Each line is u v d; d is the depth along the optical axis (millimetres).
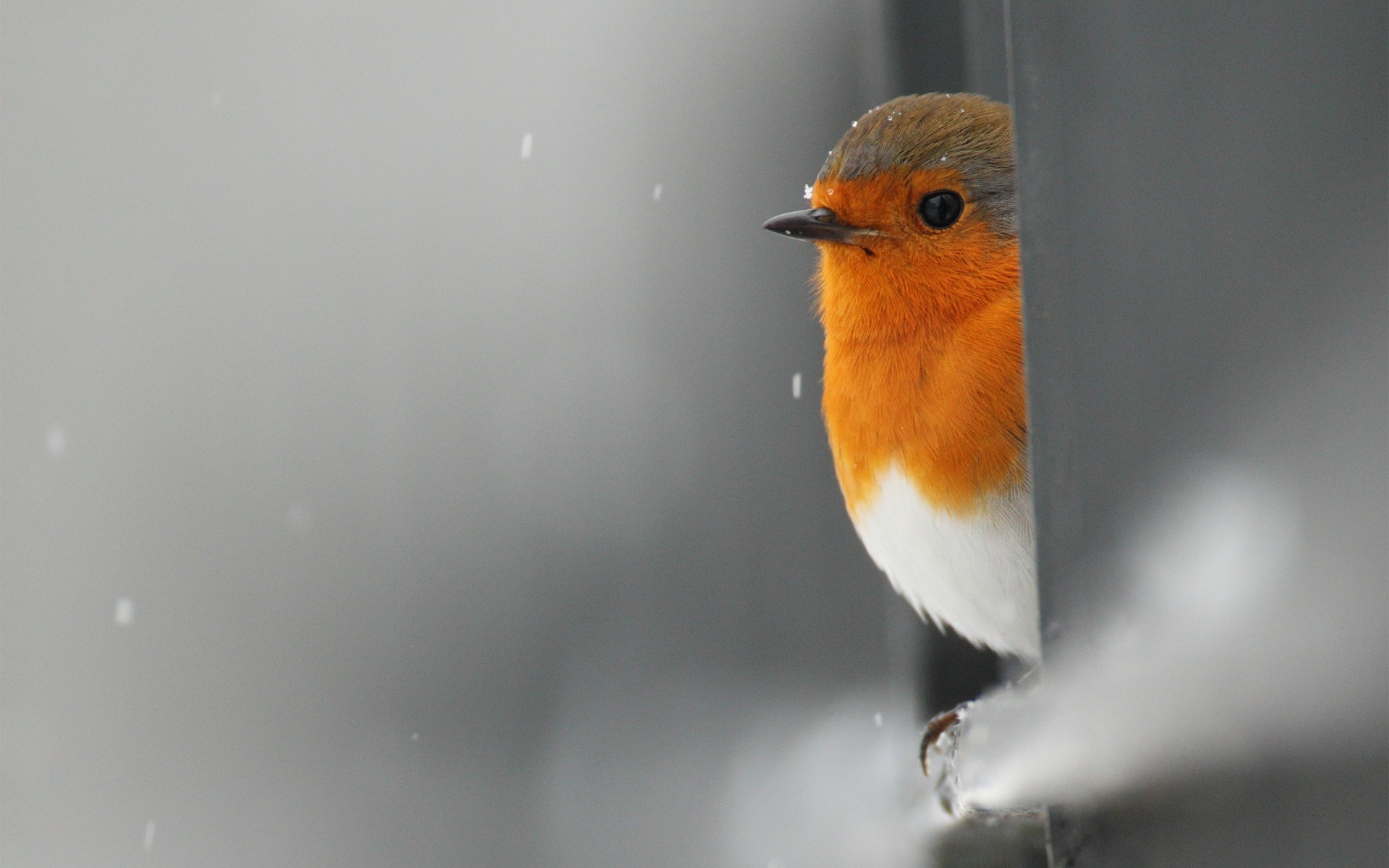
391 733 11891
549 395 12680
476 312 13227
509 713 11914
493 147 13523
